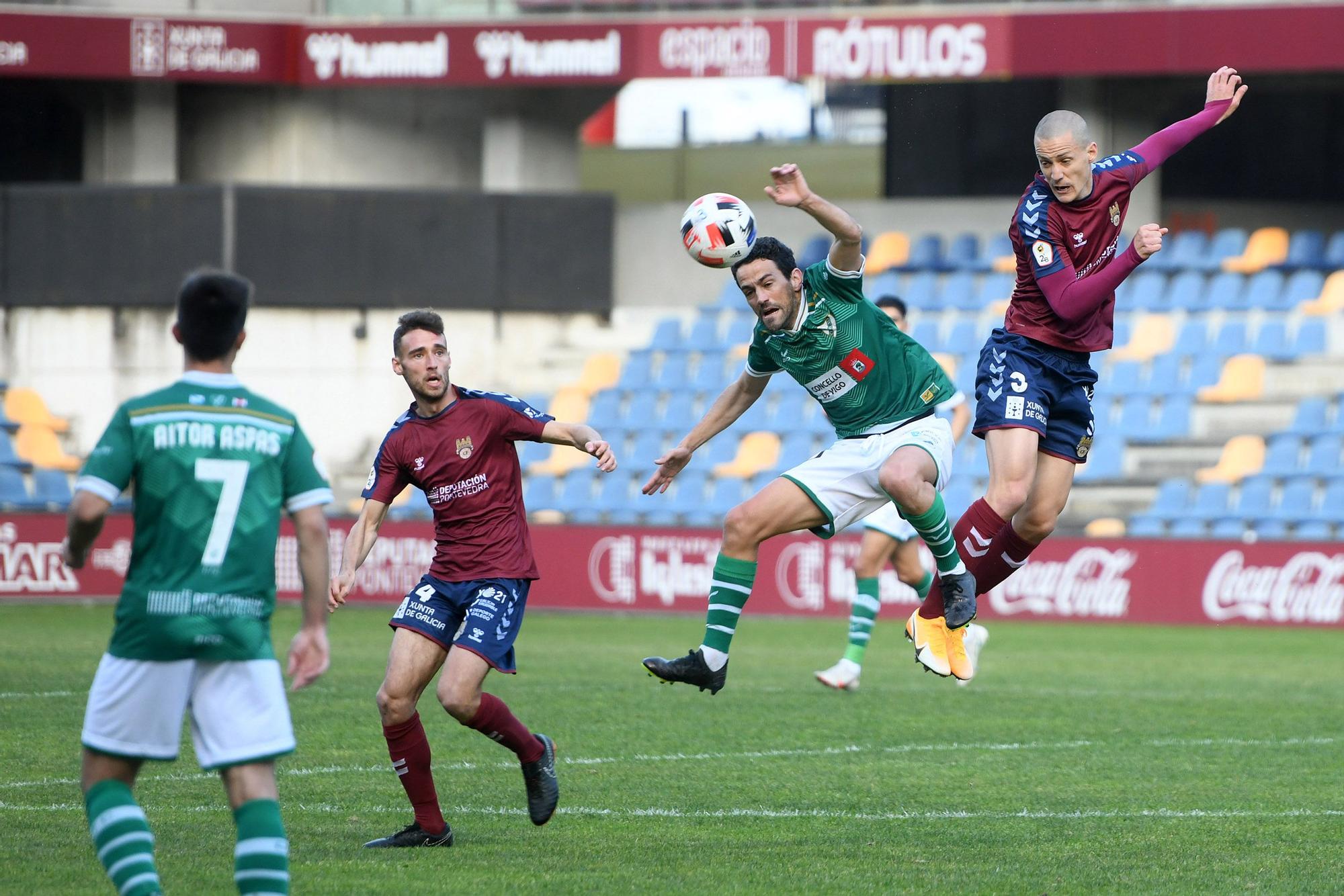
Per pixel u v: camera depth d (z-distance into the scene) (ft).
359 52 260.83
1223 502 223.71
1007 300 259.80
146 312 251.80
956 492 232.53
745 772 91.56
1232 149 278.46
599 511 240.12
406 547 213.87
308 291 252.01
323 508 52.95
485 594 72.23
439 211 255.91
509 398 74.49
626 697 125.18
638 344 261.65
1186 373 243.40
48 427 251.80
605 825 76.23
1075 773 91.81
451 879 63.77
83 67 256.52
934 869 66.49
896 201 277.03
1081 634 188.75
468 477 72.84
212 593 50.62
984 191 283.59
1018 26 241.14
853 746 101.55
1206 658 161.79
